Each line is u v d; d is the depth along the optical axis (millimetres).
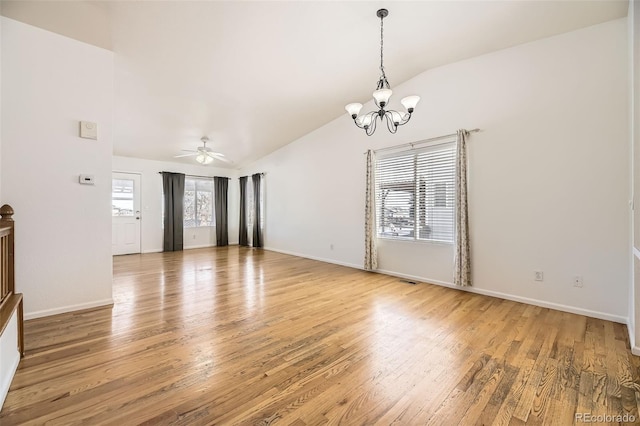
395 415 1429
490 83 3469
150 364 1882
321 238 5812
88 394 1562
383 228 4656
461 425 1364
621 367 1881
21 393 1561
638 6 2129
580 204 2885
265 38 3033
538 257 3137
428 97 4047
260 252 6879
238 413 1433
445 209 3906
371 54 3484
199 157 5691
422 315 2820
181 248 7234
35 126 2584
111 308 2938
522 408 1485
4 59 2443
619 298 2684
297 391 1616
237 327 2502
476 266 3592
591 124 2818
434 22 2912
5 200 2459
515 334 2391
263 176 7410
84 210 2852
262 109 4723
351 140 5168
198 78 3670
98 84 2910
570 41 2930
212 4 2514
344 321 2664
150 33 2803
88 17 2523
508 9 2715
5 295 1872
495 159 3432
